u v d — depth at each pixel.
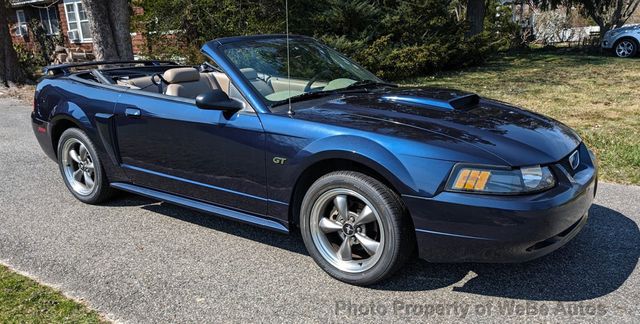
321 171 3.42
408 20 14.92
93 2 10.66
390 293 3.24
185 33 14.05
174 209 4.79
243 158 3.61
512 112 3.67
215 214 3.92
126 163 4.47
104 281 3.45
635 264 3.50
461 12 22.23
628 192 4.90
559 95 10.42
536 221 2.84
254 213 3.72
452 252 3.00
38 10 24.73
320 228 3.44
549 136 3.31
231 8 13.66
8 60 14.50
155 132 4.09
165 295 3.26
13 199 5.12
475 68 15.68
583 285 3.26
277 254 3.83
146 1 14.52
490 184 2.87
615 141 6.58
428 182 2.94
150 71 5.50
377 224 3.20
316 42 4.68
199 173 3.92
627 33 17.34
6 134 8.28
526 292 3.21
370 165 3.07
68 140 4.88
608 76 12.91
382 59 13.33
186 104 3.93
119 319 3.00
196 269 3.61
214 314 3.04
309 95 3.84
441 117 3.37
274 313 3.05
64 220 4.55
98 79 4.82
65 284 3.42
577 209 3.10
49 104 4.94
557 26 24.91
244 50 4.06
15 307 3.12
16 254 3.88
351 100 3.74
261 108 3.57
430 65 14.55
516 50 21.48
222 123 3.65
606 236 3.94
